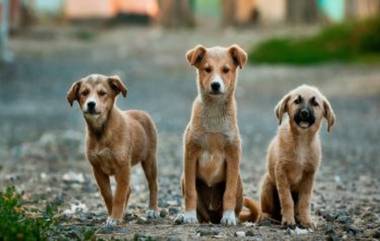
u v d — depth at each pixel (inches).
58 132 897.5
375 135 901.2
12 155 732.7
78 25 2150.6
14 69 1481.3
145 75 1491.1
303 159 409.1
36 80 1387.8
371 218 449.7
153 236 380.2
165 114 1069.8
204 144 414.3
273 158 420.2
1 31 1557.6
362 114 1075.9
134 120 442.6
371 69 1456.7
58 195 530.3
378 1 1909.4
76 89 421.4
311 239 381.7
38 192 542.6
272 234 389.7
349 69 1471.5
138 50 1759.4
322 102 412.8
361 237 394.0
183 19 2071.9
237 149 416.2
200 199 430.0
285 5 2097.7
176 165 691.4
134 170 650.8
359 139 872.3
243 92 1311.5
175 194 539.8
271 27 2028.8
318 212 470.3
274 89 1336.1
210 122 412.5
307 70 1498.5
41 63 1562.5
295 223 412.8
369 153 771.4
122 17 2198.6
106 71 1504.7
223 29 2037.4
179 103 1194.6
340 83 1342.3
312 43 1647.4
